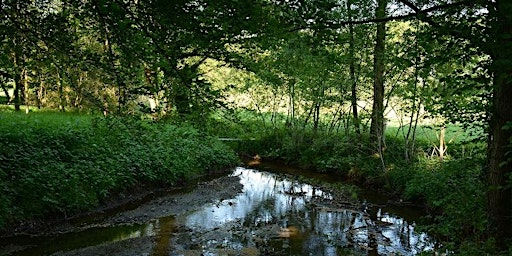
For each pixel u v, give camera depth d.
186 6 5.21
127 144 16.22
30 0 6.50
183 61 6.13
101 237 10.50
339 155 20.50
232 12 5.39
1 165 11.05
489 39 4.85
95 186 13.16
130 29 5.63
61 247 9.66
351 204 14.86
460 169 10.54
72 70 7.36
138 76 6.73
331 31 6.23
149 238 10.60
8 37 7.00
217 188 17.14
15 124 13.88
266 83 21.23
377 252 10.13
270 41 6.87
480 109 7.87
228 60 6.23
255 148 26.89
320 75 19.41
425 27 6.40
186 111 6.59
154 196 15.11
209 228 11.70
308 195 16.39
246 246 10.34
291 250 10.16
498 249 6.85
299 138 24.09
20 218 10.53
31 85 8.28
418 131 20.75
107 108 7.36
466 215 8.65
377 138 18.14
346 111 21.98
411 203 14.56
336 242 10.80
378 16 12.69
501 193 7.00
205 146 21.50
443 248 7.91
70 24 6.43
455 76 6.26
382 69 16.27
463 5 5.68
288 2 5.48
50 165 12.32
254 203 14.90
